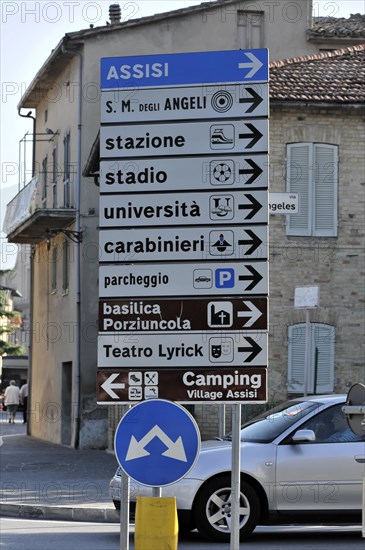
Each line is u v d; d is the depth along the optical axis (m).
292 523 17.53
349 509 17.58
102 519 21.23
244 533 17.38
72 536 18.53
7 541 17.78
